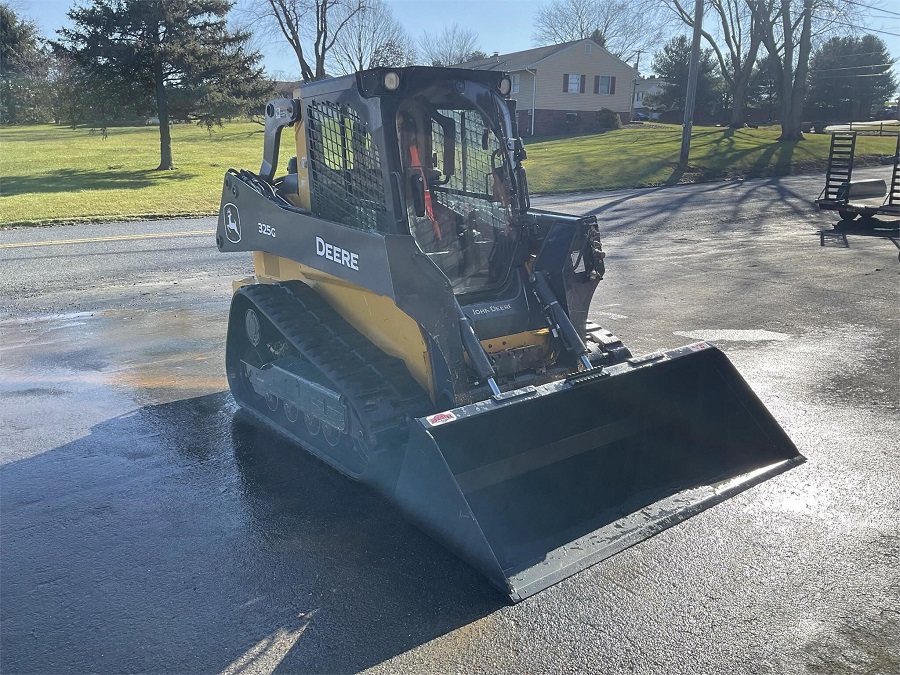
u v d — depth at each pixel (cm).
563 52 4534
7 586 374
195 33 2948
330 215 501
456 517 368
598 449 461
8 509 454
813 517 425
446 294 425
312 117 503
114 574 384
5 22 5584
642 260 1265
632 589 361
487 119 481
